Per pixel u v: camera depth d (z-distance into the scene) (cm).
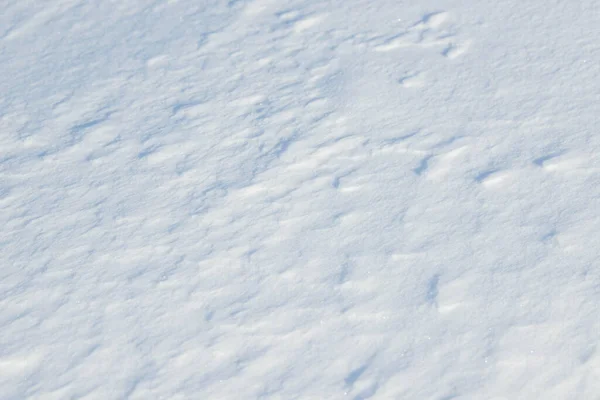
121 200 252
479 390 187
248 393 193
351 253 225
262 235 234
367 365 196
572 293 206
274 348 202
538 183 240
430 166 252
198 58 319
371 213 238
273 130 275
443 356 196
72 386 197
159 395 194
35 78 319
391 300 211
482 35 313
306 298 214
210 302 215
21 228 245
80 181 262
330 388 192
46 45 340
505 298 207
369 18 332
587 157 247
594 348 192
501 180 243
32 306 218
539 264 215
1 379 200
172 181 258
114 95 303
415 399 187
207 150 270
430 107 278
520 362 192
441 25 322
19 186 262
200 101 294
